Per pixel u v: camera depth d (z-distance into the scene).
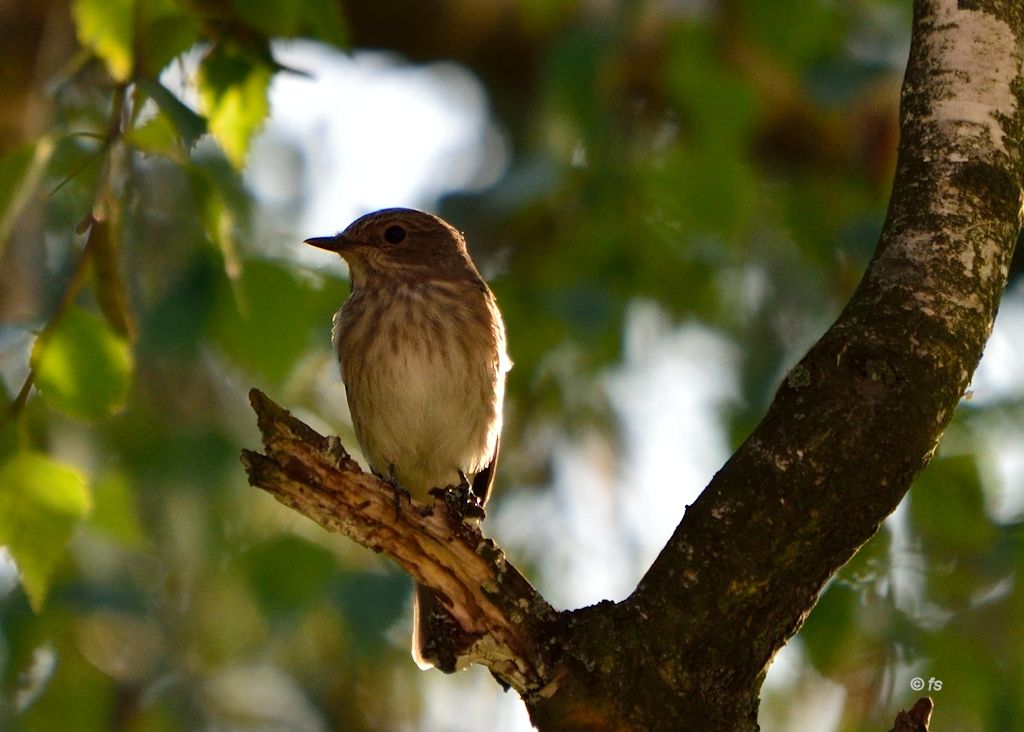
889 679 11.19
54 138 6.43
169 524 10.40
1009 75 6.22
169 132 7.07
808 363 5.91
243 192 10.84
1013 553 11.46
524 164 12.61
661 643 5.79
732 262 12.77
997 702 10.98
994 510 11.81
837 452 5.76
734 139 11.74
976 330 5.92
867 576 11.37
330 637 12.77
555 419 13.12
